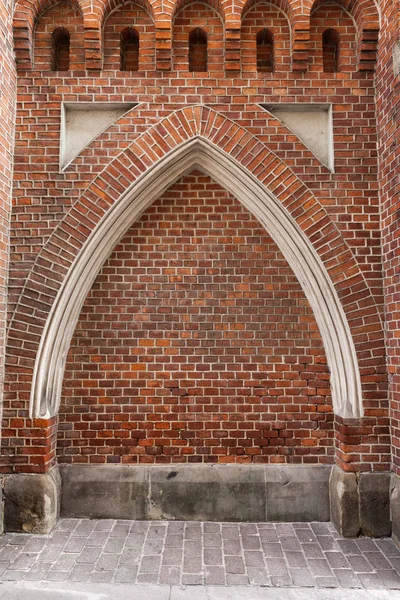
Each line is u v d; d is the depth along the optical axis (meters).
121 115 4.59
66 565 3.63
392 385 4.19
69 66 4.55
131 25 4.59
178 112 4.48
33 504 4.18
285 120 4.61
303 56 4.46
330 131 4.54
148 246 4.73
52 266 4.38
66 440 4.58
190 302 4.71
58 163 4.43
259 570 3.59
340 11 4.61
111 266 4.71
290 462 4.59
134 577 3.48
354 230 4.41
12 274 4.34
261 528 4.32
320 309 4.52
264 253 4.72
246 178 4.46
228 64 4.48
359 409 4.30
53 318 4.36
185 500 4.50
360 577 3.51
